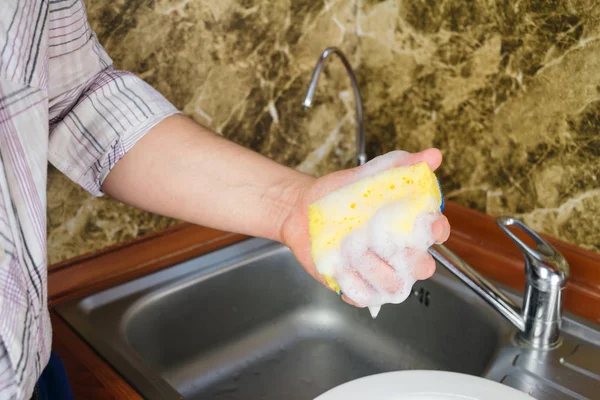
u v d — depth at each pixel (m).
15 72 0.46
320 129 1.21
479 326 0.90
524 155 0.98
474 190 1.08
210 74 1.04
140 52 0.96
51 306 0.90
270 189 0.61
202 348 1.01
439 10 1.04
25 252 0.48
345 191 0.54
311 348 1.07
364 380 0.62
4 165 0.46
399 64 1.13
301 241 0.60
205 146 0.62
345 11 1.17
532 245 0.99
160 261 1.01
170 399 0.72
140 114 0.62
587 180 0.91
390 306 1.03
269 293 1.07
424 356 1.00
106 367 0.79
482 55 1.00
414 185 0.52
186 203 0.62
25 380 0.47
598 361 0.79
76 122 0.62
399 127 1.18
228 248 1.06
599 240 0.92
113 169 0.63
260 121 1.12
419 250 0.52
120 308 0.91
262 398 0.97
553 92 0.92
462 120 1.06
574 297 0.90
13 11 0.46
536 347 0.82
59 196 0.94
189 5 0.98
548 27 0.90
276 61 1.11
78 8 0.58
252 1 1.04
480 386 0.61
